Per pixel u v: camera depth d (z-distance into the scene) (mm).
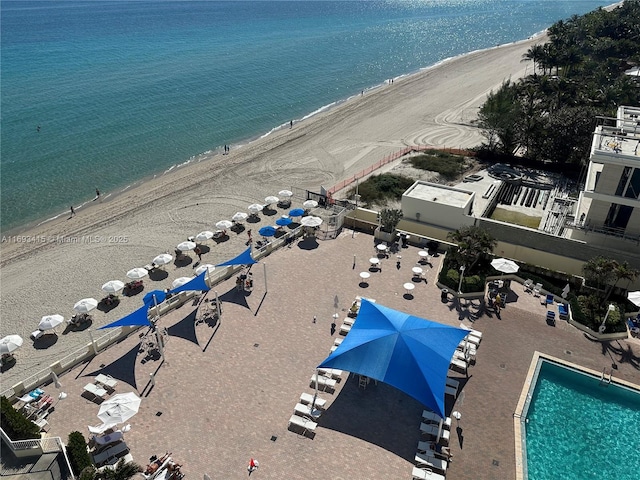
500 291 35625
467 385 27281
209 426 24828
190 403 26234
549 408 26422
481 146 68750
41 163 67812
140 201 55781
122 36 188000
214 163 66938
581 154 59250
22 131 80125
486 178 58031
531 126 61125
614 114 57094
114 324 29094
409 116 86312
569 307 33531
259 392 26906
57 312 37250
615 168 35719
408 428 24734
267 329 31891
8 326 35844
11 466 22703
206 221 50531
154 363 29109
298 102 100062
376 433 24422
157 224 50312
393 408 25906
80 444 22547
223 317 33094
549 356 29562
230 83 113938
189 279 36250
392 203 54281
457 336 26562
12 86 109125
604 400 27016
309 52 156625
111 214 52969
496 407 25922
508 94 65312
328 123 83062
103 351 30312
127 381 27812
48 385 27828
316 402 25594
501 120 62812
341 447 23641
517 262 38375
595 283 34812
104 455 23016
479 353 29703
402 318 27328
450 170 60750
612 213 38156
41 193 59219
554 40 103875
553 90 71188
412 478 22094
